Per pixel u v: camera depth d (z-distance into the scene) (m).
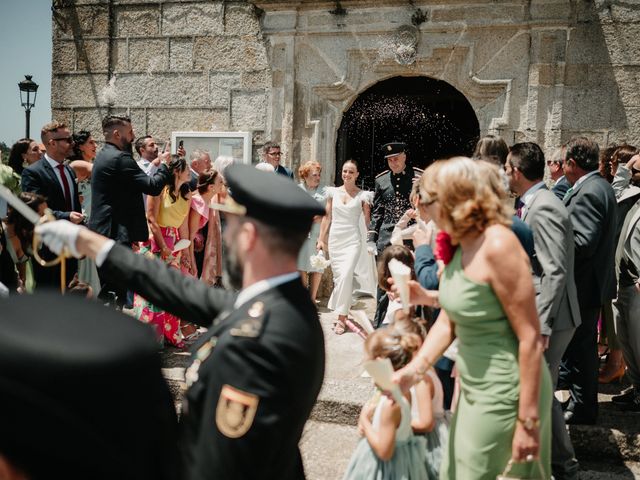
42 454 0.79
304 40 7.43
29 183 4.82
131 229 4.86
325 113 7.48
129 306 5.28
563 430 3.21
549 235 3.12
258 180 1.68
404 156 5.94
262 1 7.30
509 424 2.21
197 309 1.90
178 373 4.64
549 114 6.74
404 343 2.58
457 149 9.67
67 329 0.86
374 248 6.04
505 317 2.20
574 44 6.62
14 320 0.85
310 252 6.82
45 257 4.30
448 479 2.42
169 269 1.97
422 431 2.67
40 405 0.79
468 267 2.22
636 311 4.08
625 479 3.53
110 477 0.83
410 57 7.04
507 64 6.83
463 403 2.32
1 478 0.80
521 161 3.31
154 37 7.89
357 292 7.64
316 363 1.61
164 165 4.96
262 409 1.49
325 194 6.49
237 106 7.71
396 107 9.17
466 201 2.17
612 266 3.85
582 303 3.73
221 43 7.69
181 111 7.89
